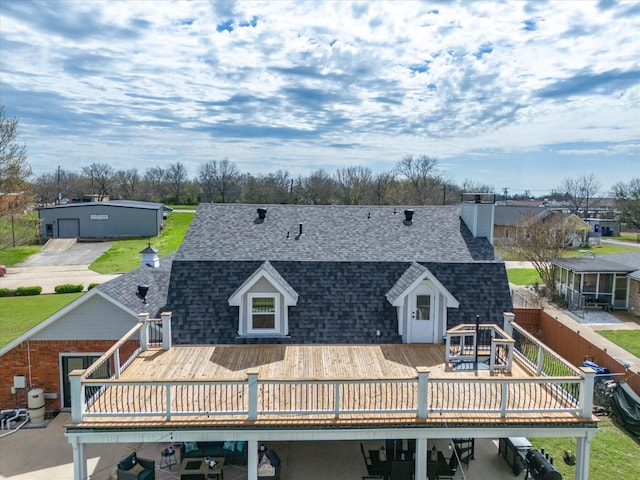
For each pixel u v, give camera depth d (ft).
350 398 38.50
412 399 38.40
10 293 111.86
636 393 55.11
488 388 41.22
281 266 54.75
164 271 63.82
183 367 43.50
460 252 59.36
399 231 64.08
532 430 35.50
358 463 42.42
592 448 47.34
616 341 80.79
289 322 51.16
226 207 68.18
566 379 36.22
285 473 40.73
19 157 130.21
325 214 67.92
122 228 193.88
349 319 51.78
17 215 139.03
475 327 45.47
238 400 38.01
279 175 307.17
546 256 123.24
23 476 40.86
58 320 52.08
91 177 350.43
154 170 364.17
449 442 45.50
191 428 34.19
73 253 166.81
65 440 47.16
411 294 50.62
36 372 52.54
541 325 82.23
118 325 52.21
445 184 267.80
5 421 50.24
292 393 39.47
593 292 106.63
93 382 34.71
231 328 50.85
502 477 40.75
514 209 217.97
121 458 43.78
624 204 291.38
